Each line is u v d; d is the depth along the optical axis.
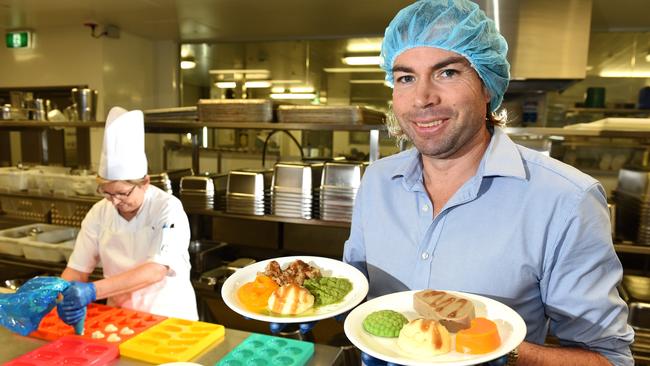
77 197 2.73
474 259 0.96
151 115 2.63
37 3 3.56
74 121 2.67
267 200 2.41
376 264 1.11
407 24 0.93
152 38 4.73
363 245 1.22
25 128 3.31
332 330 2.43
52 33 4.40
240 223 2.88
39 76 4.51
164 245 1.64
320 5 3.37
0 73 4.67
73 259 1.83
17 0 3.49
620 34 3.79
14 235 2.79
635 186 2.14
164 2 3.41
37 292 1.11
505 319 0.82
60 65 4.41
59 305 1.12
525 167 0.98
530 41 2.88
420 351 0.75
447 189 1.03
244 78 4.75
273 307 0.97
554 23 2.84
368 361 0.79
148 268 1.56
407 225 1.07
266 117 2.38
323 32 4.24
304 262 1.20
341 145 4.40
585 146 3.72
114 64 4.36
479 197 0.98
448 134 0.91
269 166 4.50
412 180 1.07
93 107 2.86
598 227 0.88
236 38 4.61
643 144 3.55
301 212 2.26
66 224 2.81
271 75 4.68
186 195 2.46
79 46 4.31
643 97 3.48
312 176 2.32
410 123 0.94
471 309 0.83
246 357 1.02
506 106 3.76
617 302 0.88
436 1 0.92
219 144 4.64
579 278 0.88
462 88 0.90
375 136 2.21
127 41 4.48
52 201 2.82
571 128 2.06
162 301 1.71
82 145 4.45
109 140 1.62
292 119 2.34
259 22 3.90
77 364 0.98
